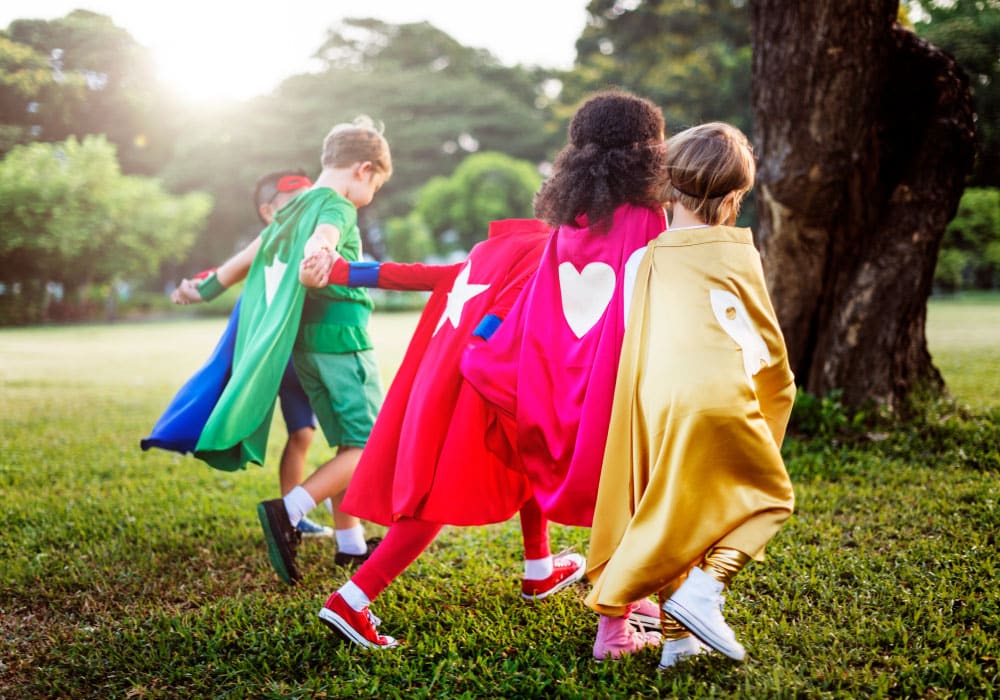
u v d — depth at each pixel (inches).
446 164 1849.2
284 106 1750.7
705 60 1201.4
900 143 207.3
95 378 389.4
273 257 127.0
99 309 1101.7
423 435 97.2
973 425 187.0
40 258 941.8
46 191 917.2
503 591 117.1
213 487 179.6
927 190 201.3
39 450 213.6
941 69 203.2
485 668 93.8
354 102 1829.5
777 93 200.4
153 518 154.3
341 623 97.6
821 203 201.9
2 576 124.5
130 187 1043.3
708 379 81.4
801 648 95.7
